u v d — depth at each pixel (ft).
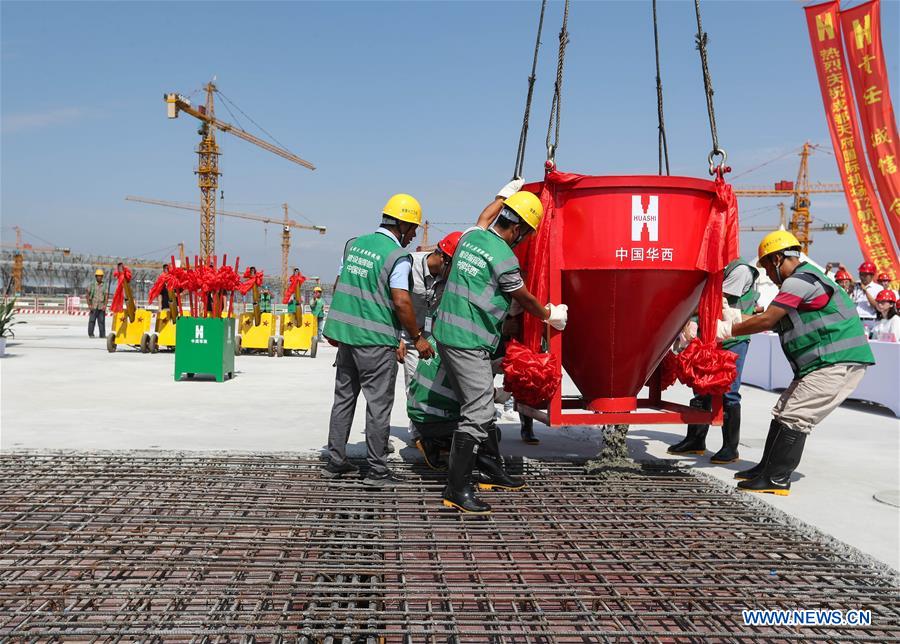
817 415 14.44
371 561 9.88
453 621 8.13
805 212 293.23
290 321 51.44
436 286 16.57
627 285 13.99
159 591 8.72
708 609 8.89
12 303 44.86
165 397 27.14
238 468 15.11
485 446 14.21
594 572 9.77
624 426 15.35
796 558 10.65
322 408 25.18
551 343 14.23
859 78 38.88
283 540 10.27
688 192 14.02
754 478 14.99
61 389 28.48
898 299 30.83
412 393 15.70
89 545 10.14
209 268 33.53
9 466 14.93
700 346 14.66
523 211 12.74
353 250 14.35
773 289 29.32
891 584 9.61
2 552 10.08
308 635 7.93
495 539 11.17
